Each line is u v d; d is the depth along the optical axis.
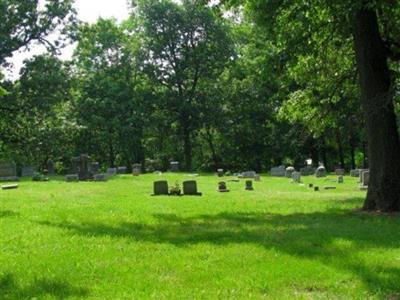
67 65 52.00
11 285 8.04
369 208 17.06
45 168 55.62
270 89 60.97
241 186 32.50
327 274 8.41
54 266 9.23
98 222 14.87
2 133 50.72
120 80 64.88
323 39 19.64
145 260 9.71
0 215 16.48
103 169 63.50
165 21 63.47
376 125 16.81
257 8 18.19
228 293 7.50
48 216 16.20
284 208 18.36
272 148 63.97
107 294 7.51
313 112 23.14
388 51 17.27
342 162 62.03
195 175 45.09
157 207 18.61
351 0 15.06
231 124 64.19
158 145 72.56
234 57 64.75
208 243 11.40
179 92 64.94
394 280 7.98
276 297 7.27
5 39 47.12
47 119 52.69
